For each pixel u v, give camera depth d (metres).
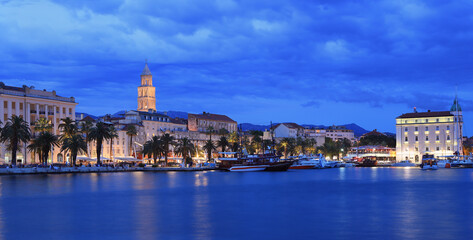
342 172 180.38
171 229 47.56
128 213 58.19
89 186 97.81
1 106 165.00
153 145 184.50
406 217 54.44
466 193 82.50
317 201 71.00
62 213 58.38
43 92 183.25
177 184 106.00
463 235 44.03
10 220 53.25
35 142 149.88
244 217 54.94
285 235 44.59
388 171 189.75
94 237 44.06
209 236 44.34
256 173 167.75
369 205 65.62
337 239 42.75
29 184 101.94
